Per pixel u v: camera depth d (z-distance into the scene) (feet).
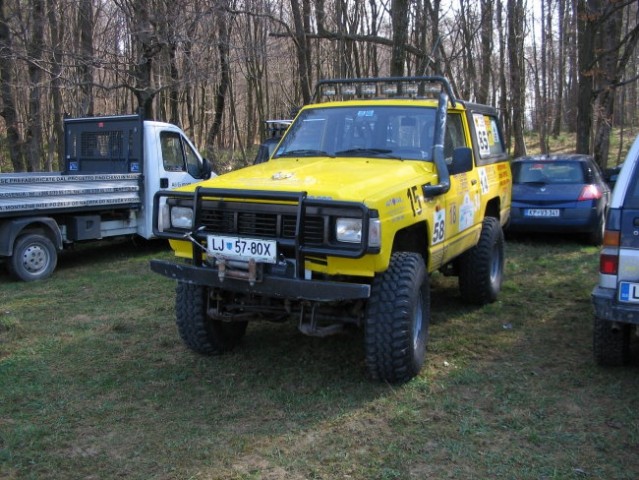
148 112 46.60
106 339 19.48
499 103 91.81
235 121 84.94
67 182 29.50
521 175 35.47
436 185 16.71
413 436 13.05
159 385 15.85
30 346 18.93
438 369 16.70
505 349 18.20
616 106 112.37
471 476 11.55
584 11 47.44
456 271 22.91
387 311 14.73
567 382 15.67
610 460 12.00
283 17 79.82
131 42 50.24
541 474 11.57
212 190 15.10
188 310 17.10
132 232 33.55
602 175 36.81
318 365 17.04
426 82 20.88
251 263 14.38
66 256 34.19
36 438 13.11
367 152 18.24
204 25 49.88
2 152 75.77
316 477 11.60
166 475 11.73
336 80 21.44
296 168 16.90
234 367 17.03
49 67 50.03
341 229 13.75
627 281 14.07
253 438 13.05
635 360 16.90
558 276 27.17
